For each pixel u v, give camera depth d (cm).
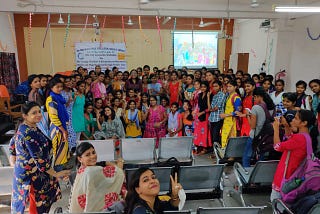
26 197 222
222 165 252
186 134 457
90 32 852
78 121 429
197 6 568
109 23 855
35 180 223
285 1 569
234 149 344
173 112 453
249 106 393
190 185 260
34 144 215
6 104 578
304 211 201
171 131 449
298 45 648
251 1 563
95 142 315
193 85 526
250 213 168
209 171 254
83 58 842
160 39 845
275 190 237
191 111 461
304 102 381
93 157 194
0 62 663
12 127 542
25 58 831
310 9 400
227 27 929
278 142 246
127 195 147
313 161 216
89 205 184
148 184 142
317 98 375
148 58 898
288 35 670
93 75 584
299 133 220
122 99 492
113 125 423
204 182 261
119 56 864
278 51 677
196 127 452
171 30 892
